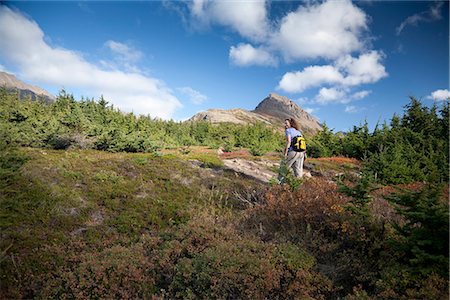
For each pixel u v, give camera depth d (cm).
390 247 412
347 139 1959
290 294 382
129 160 1228
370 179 496
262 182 1098
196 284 412
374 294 366
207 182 1038
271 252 446
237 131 4484
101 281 445
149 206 815
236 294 391
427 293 316
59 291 454
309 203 557
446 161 1050
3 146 717
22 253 564
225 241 503
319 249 465
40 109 2756
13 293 475
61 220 698
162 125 4778
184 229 565
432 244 357
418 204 378
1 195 666
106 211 777
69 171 977
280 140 3906
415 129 1608
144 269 467
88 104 3419
